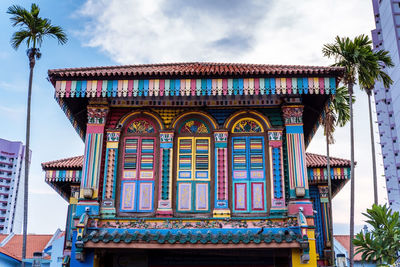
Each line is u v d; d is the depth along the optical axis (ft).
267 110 47.55
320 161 70.03
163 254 45.14
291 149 45.11
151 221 43.60
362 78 69.87
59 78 44.96
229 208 44.27
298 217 41.96
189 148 46.60
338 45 70.59
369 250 52.42
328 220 67.97
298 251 41.16
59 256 119.65
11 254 116.16
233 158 46.16
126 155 46.44
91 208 43.47
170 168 45.42
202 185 45.27
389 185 238.68
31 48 64.80
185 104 47.98
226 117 47.37
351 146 68.49
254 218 43.39
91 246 40.37
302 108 46.44
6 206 358.64
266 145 46.44
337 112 77.15
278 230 42.60
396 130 232.12
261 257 44.70
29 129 65.41
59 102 47.03
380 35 253.03
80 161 67.41
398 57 227.40
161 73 44.06
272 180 44.80
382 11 247.09
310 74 44.55
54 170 65.57
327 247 67.05
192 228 43.09
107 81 44.88
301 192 42.75
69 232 65.31
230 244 40.11
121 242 40.42
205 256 45.11
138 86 44.55
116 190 45.16
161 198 44.50
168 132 46.60
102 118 46.68
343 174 68.54
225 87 44.27
